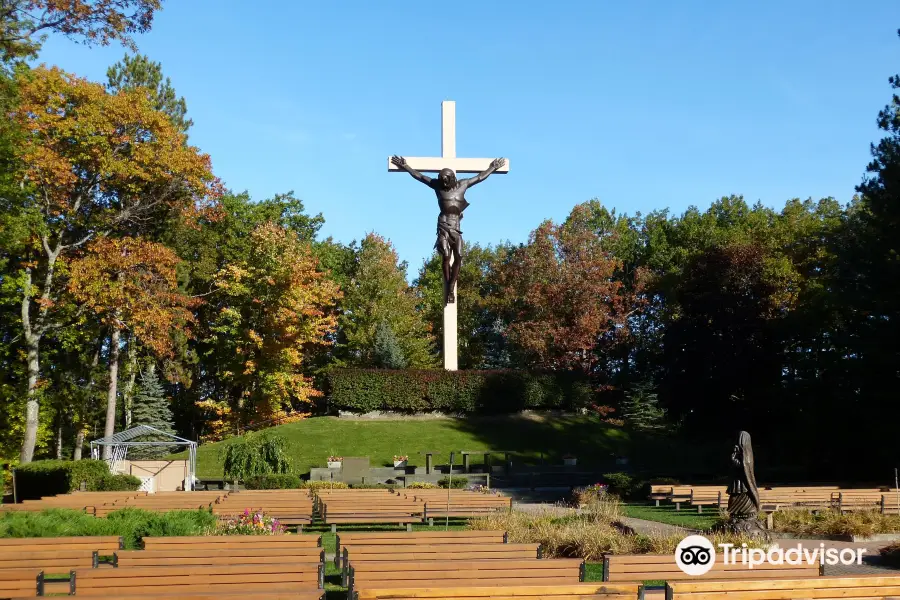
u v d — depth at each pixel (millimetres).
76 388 45344
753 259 48031
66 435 52875
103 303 38094
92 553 12281
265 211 58219
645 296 67250
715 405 47625
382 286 60781
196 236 50656
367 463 37250
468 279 73438
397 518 21344
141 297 38594
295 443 41688
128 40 26703
